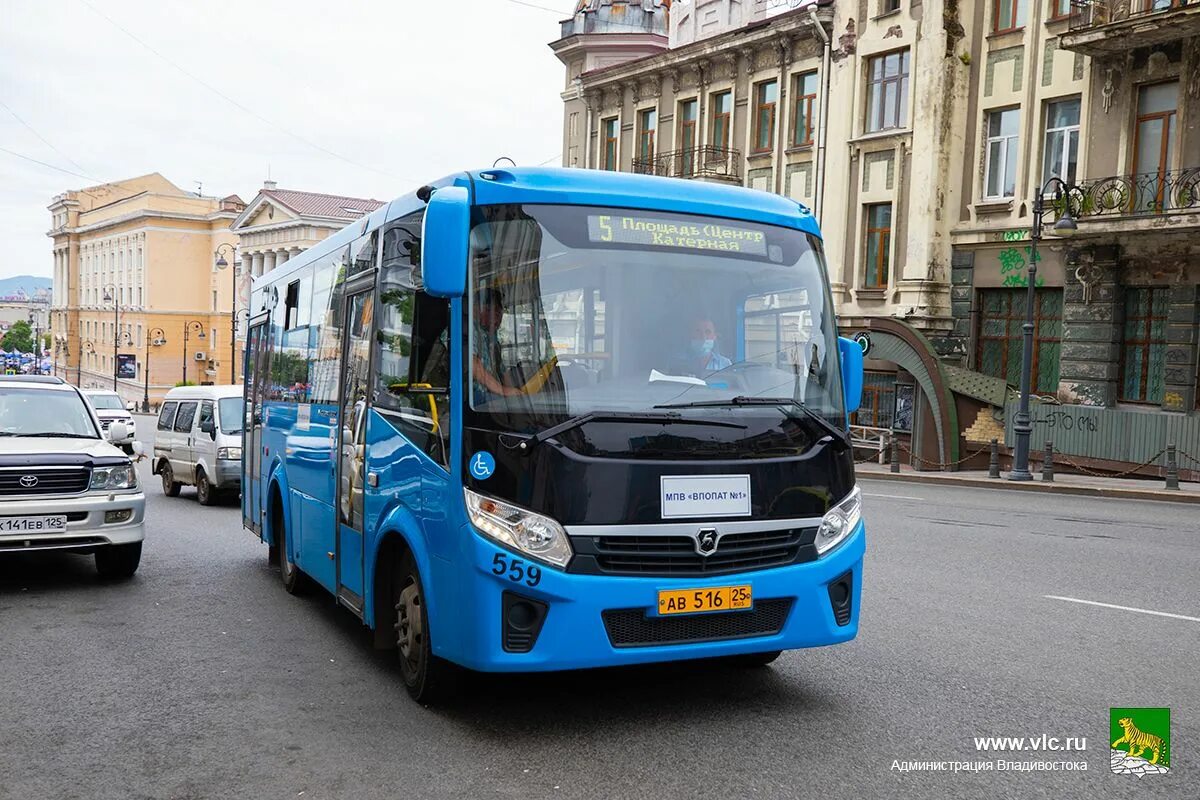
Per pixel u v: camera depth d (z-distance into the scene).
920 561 10.91
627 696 6.04
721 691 6.12
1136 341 24.00
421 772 4.88
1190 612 8.29
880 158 30.03
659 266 5.63
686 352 5.53
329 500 7.71
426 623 5.75
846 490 5.77
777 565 5.45
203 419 18.31
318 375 8.32
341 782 4.76
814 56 32.06
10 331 168.62
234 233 87.69
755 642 5.39
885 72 30.06
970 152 28.14
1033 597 8.91
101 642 7.58
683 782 4.70
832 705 5.84
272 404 10.16
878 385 30.12
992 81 27.56
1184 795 4.57
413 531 5.79
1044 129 26.19
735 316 5.71
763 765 4.91
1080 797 4.54
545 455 5.11
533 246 5.45
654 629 5.23
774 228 6.06
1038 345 26.62
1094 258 24.34
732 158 34.66
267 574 10.59
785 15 32.38
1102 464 24.00
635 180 5.86
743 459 5.43
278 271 10.41
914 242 28.72
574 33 41.28
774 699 5.96
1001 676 6.40
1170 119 23.23
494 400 5.23
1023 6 26.86
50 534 9.35
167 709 5.92
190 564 11.23
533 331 5.32
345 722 5.64
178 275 98.31
